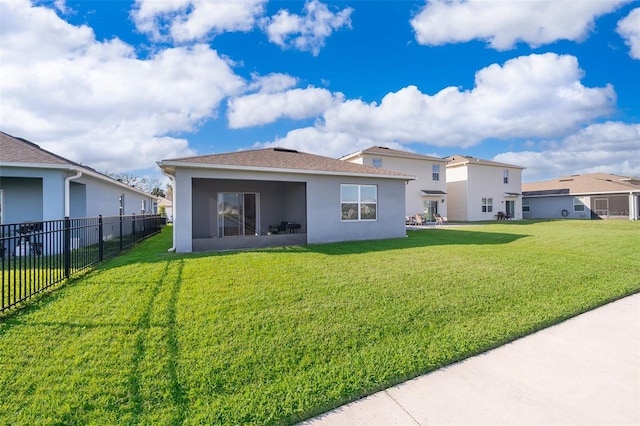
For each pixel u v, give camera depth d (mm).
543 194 34438
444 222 26266
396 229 13641
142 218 13859
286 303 4734
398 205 13695
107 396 2623
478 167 29328
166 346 3426
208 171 10031
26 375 2881
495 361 3262
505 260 8141
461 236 14211
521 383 2855
